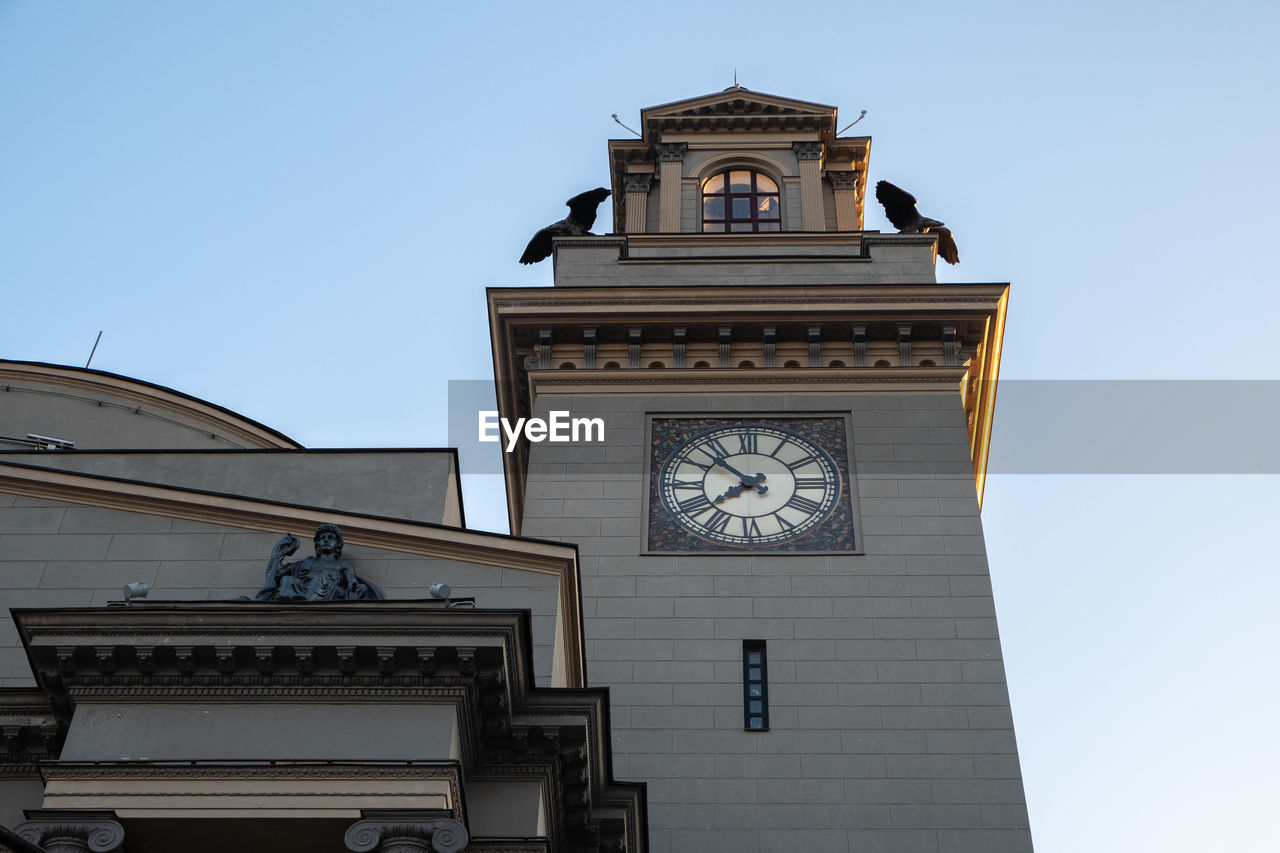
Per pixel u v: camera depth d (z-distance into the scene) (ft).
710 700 135.85
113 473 129.90
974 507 149.59
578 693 103.19
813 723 133.69
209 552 115.85
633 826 108.58
